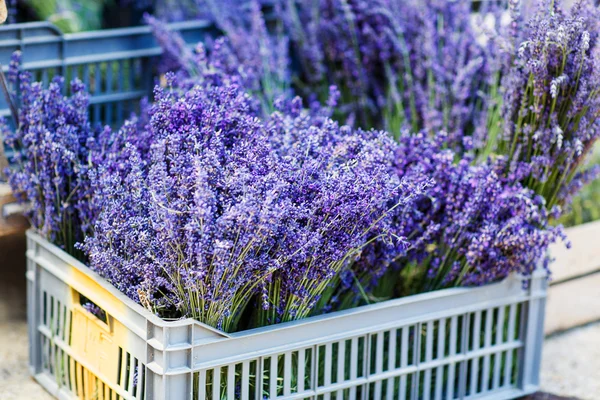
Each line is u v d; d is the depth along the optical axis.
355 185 1.91
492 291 2.33
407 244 2.09
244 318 2.14
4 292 3.02
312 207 1.91
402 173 2.27
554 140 2.21
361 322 2.11
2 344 2.68
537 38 2.13
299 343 2.01
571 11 2.13
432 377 2.39
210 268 1.84
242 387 1.96
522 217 2.20
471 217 2.21
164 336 1.83
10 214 2.41
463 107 2.81
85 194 2.20
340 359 2.11
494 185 2.21
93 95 2.89
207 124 2.02
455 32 2.96
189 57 2.86
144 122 2.60
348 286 2.21
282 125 2.23
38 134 2.25
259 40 3.02
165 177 1.83
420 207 2.29
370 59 3.15
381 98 3.05
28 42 2.60
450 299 2.25
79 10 3.43
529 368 2.47
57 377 2.34
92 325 2.13
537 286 2.41
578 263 2.98
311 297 2.02
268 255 1.89
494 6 2.85
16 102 2.47
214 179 1.88
